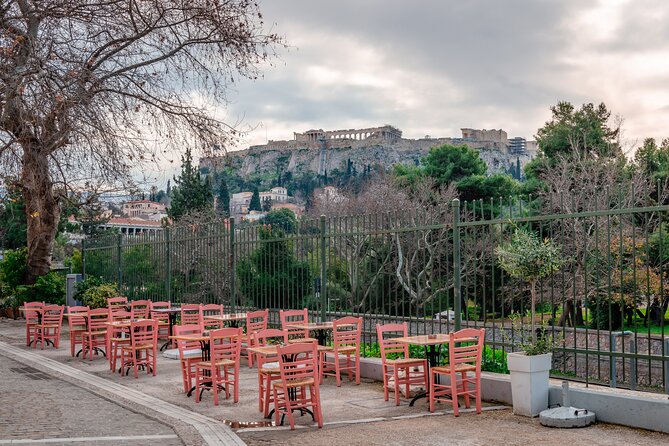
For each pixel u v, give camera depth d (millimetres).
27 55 12742
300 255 14867
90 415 9281
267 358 9727
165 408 9727
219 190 123188
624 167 31531
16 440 7625
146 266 21906
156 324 13117
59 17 13836
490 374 10219
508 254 9422
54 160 14266
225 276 17625
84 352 15508
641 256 16672
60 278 26984
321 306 14133
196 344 13250
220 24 17328
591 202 17531
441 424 8500
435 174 46656
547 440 7500
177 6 16953
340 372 12836
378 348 13250
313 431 8258
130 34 16797
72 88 13312
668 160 32438
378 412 9414
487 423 8484
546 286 15727
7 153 13977
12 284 27141
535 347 8891
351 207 43875
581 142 38156
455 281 11164
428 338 9797
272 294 15812
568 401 8445
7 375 13250
